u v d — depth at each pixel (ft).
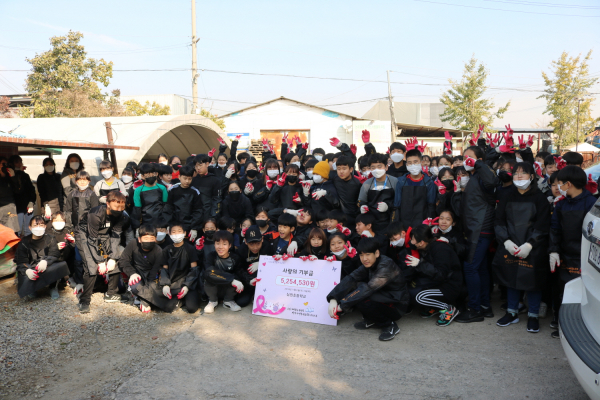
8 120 45.85
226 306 16.69
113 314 16.19
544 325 14.26
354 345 13.12
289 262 15.81
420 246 14.39
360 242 13.78
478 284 14.69
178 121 42.47
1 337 13.94
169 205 19.56
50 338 13.93
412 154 15.89
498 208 14.32
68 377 11.41
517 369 11.28
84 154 36.32
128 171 21.66
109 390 10.71
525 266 13.52
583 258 9.02
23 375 11.55
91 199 18.65
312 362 12.05
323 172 18.24
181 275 16.63
